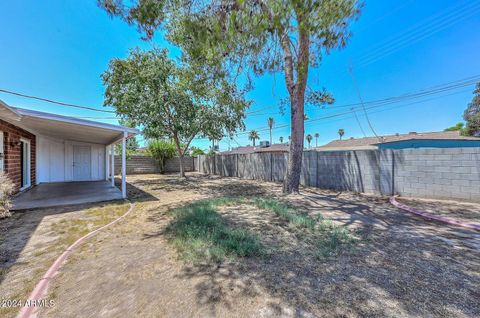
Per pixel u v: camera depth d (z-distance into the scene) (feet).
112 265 8.17
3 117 16.53
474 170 17.80
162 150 53.83
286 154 35.22
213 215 14.16
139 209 17.43
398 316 5.34
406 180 21.33
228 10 10.69
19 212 16.28
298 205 17.93
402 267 7.80
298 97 21.29
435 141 51.93
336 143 84.17
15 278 7.36
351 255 8.78
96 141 35.40
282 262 8.20
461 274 7.32
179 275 7.40
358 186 24.79
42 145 32.14
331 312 5.50
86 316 5.51
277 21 9.96
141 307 5.82
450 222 13.07
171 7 11.33
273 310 5.61
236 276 7.26
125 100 31.96
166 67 31.91
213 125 39.70
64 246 10.05
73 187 29.22
